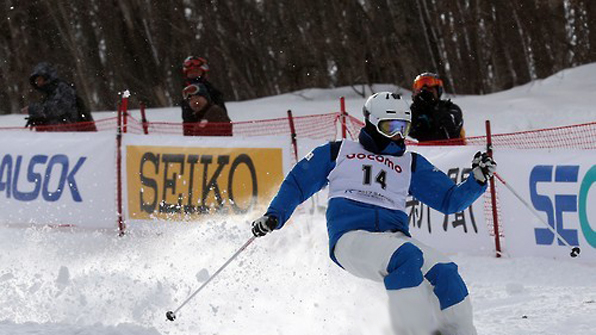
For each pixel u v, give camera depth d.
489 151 22.70
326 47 65.75
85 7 67.12
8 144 29.84
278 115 44.06
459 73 67.31
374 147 14.18
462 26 64.81
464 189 13.75
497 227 22.56
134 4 67.00
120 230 28.02
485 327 15.11
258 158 26.48
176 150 27.47
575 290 18.11
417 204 24.06
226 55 75.62
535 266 21.09
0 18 66.44
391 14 59.09
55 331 13.49
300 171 14.22
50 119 31.27
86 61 67.31
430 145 24.42
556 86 47.91
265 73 79.31
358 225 13.62
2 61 67.88
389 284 12.49
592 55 61.50
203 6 73.62
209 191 26.97
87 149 28.69
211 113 28.47
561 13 64.31
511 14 64.94
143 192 27.81
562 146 28.20
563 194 21.66
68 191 28.81
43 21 67.00
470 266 21.73
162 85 68.31
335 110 44.34
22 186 29.50
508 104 43.75
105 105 67.81
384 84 57.12
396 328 12.62
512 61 66.12
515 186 22.33
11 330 13.59
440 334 12.75
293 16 68.62
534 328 14.73
